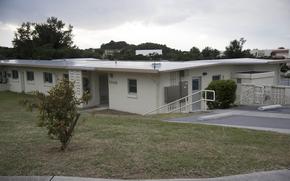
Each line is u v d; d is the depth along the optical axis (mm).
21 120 11367
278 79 27047
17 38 47375
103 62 26469
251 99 19922
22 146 7098
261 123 10977
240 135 8219
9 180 5172
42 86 28219
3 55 47031
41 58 44219
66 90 6500
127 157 6109
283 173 5301
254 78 22516
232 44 41750
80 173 5344
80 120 10922
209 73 21797
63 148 6652
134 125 9938
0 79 33812
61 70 25625
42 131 8812
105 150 6625
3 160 6059
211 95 17719
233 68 23812
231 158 6023
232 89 17688
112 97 21609
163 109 18797
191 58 41656
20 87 31125
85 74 23250
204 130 8977
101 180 5039
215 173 5281
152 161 5852
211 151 6500
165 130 8945
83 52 48688
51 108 6426
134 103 20047
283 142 7441
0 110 18500
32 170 5512
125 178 5117
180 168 5500
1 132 8711
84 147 6910
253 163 5750
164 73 18766
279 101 19141
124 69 19109
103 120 11250
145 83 19203
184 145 6992
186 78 20141
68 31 52344
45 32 50031
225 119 12031
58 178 5145
